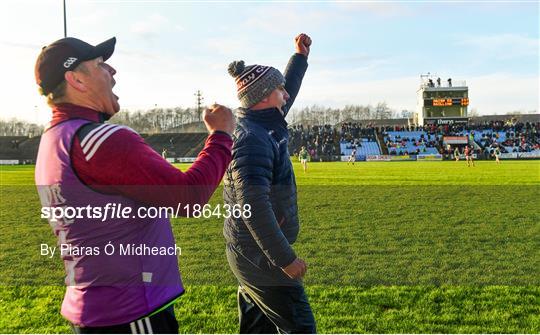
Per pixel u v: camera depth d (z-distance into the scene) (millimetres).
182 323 4098
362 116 84500
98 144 1703
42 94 1885
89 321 1863
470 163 37000
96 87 1882
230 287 4836
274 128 2684
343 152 50719
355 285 4973
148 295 1923
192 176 1776
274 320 2768
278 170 2641
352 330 3895
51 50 1824
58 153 1774
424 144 51125
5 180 21062
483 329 3875
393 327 3945
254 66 2668
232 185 2654
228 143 1931
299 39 3619
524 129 52625
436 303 4473
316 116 76125
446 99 57500
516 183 17547
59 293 4867
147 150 1762
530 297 4574
